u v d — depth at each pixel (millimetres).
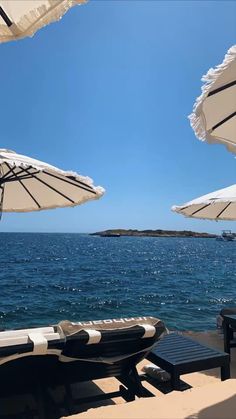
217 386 3451
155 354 3840
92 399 3607
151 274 25031
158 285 19594
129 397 3662
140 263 34000
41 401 3244
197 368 3658
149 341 3635
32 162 3547
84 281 20797
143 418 2771
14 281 20375
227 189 5668
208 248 68875
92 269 27781
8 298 15094
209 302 14562
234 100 2537
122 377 3785
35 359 3205
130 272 26094
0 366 3105
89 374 3561
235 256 46656
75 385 4344
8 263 31406
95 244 77625
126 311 12914
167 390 3932
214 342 6824
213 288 18594
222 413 2836
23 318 11750
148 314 12352
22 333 3357
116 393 3725
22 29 1899
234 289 18234
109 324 3549
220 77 2262
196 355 3811
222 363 3795
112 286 19016
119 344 3488
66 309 13125
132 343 3566
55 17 1820
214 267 30953
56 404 3490
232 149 2861
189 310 12953
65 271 26062
